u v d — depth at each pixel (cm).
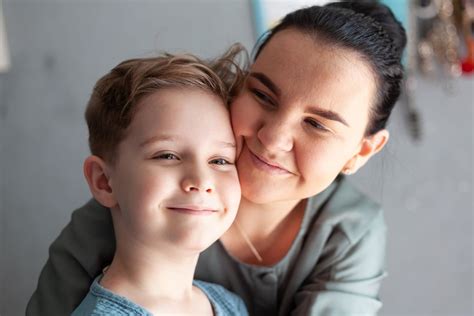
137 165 82
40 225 171
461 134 186
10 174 169
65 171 172
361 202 114
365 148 102
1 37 162
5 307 168
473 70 182
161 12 173
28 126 170
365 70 90
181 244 81
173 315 88
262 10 173
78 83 171
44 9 169
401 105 182
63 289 98
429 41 182
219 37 175
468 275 189
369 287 108
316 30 88
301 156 88
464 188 187
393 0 175
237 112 89
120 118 85
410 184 184
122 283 86
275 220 106
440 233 187
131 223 82
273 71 87
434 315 188
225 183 85
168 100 84
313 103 85
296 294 109
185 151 83
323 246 109
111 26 172
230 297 103
